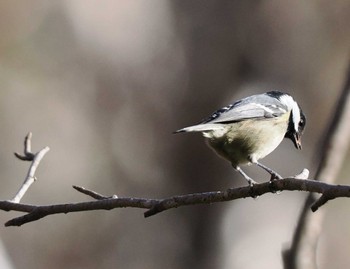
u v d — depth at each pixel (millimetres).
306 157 14312
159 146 15070
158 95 15164
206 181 14820
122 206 5473
